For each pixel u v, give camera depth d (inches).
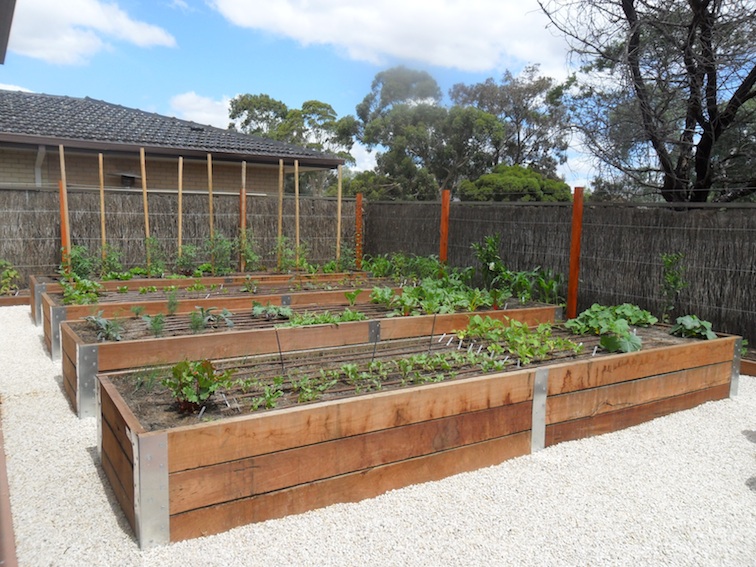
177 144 458.0
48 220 350.0
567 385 141.9
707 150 328.8
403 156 1106.1
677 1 311.9
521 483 122.3
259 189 518.6
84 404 152.3
